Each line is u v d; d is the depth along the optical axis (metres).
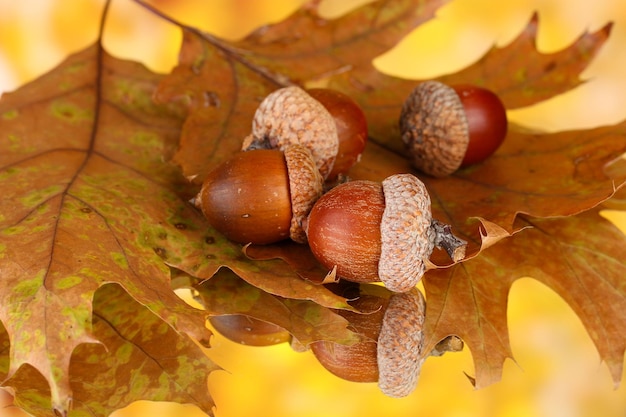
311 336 0.29
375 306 0.30
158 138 0.33
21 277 0.28
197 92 0.34
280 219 0.29
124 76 0.35
